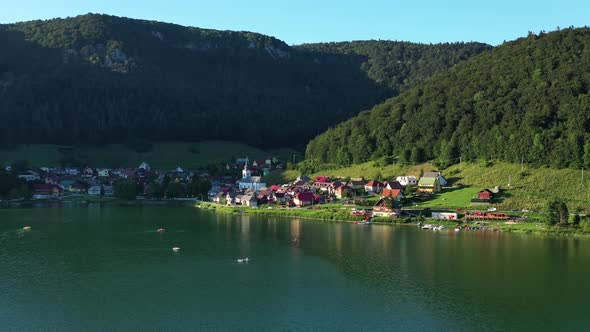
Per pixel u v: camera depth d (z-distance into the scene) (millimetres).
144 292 99500
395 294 98625
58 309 90875
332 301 95062
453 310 91000
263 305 93125
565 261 119312
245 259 121625
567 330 83375
